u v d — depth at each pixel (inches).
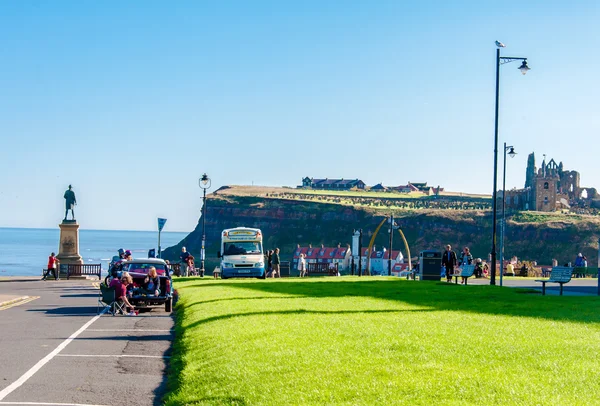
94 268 2229.3
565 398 325.1
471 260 1910.7
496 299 908.0
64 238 2240.4
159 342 655.8
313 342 515.2
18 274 5152.6
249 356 475.8
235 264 1722.4
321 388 371.6
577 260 2224.4
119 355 575.8
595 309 745.0
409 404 327.3
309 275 2269.9
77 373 493.7
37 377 474.9
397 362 424.2
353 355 453.1
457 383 359.9
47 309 1002.7
